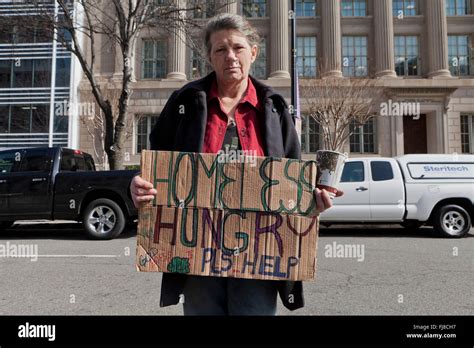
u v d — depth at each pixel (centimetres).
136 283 466
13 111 2127
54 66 2109
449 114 2066
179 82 2094
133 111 2084
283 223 168
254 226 169
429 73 2119
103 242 779
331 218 853
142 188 169
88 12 1402
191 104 181
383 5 2128
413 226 982
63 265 566
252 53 190
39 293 424
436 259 607
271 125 179
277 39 2127
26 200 812
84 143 2066
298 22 2166
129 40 1198
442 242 780
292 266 167
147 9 1248
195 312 178
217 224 170
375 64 2145
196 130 175
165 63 2200
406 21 2180
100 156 1991
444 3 2138
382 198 845
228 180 171
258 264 167
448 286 449
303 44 2169
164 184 172
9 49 2098
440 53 2105
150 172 173
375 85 1970
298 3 2209
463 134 2084
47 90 2105
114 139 1205
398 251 677
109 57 2141
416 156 874
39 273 517
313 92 1653
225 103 183
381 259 608
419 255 640
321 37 2158
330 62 2078
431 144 2109
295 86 1012
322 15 2148
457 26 2180
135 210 802
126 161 2008
